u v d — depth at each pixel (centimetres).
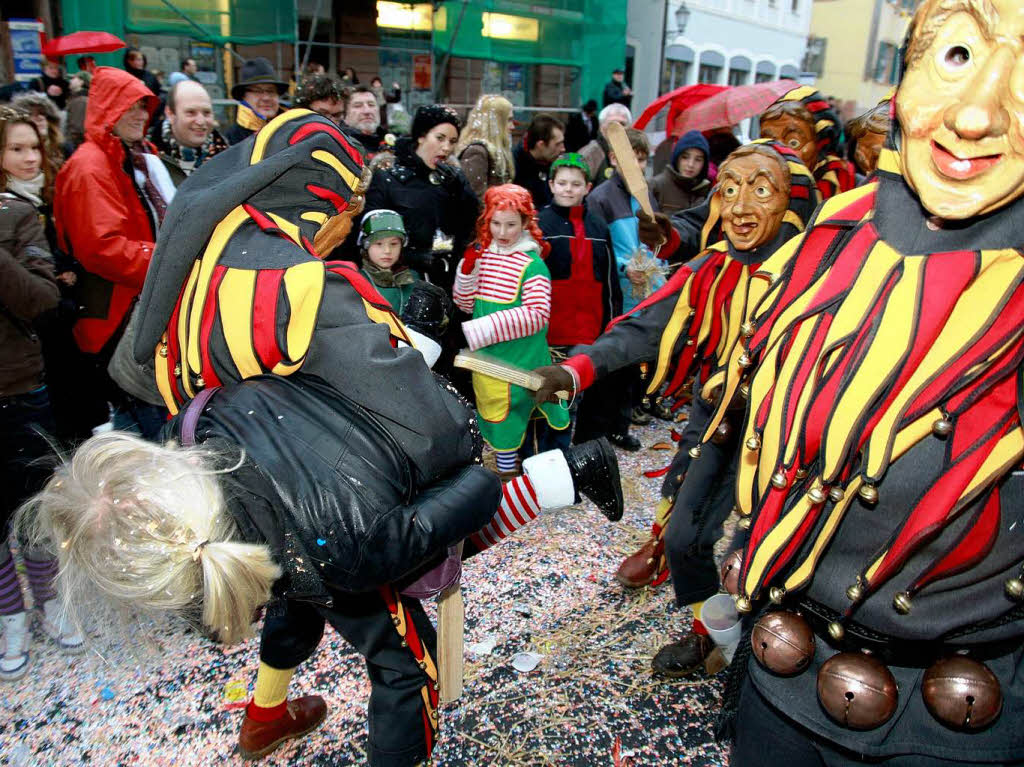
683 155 434
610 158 422
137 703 220
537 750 205
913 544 109
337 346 133
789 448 118
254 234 141
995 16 98
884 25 1706
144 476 107
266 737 199
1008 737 116
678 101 498
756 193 182
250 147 149
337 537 125
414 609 155
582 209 357
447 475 143
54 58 639
